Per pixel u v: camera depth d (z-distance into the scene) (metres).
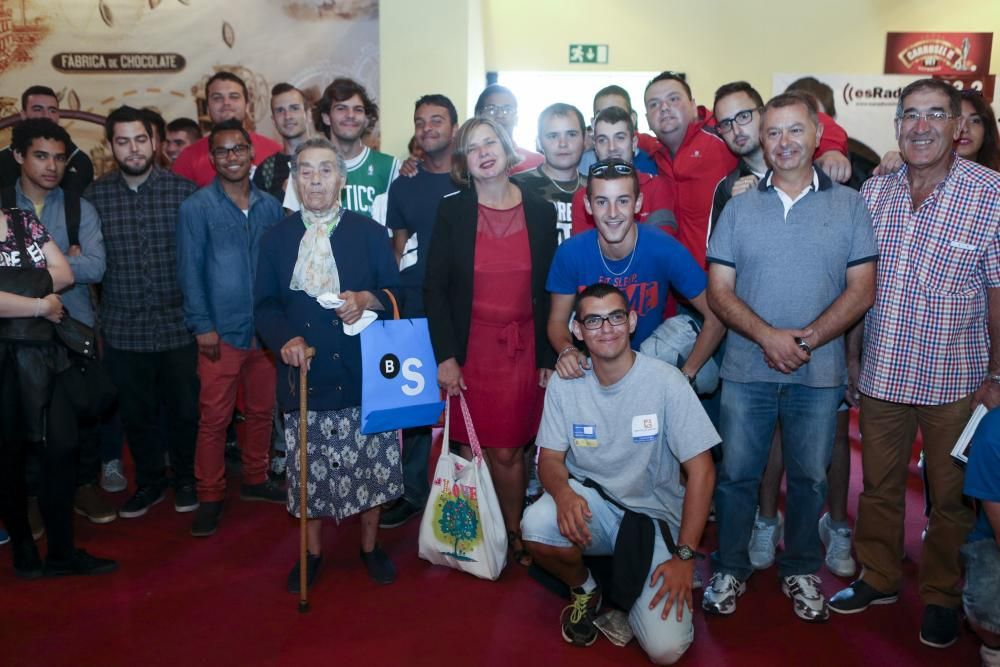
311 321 2.91
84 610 2.85
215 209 3.47
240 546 3.38
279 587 3.03
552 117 3.35
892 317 2.63
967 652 2.58
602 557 2.72
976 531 2.41
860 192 2.77
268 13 5.29
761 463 2.80
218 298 3.48
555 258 2.97
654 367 2.54
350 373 2.94
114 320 3.64
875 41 7.32
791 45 7.36
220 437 3.55
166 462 4.34
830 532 3.17
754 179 3.03
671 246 2.82
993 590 2.27
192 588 3.02
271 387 3.76
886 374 2.65
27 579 3.07
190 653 2.58
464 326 3.04
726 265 2.72
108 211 3.59
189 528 3.57
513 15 7.44
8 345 2.87
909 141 2.52
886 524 2.79
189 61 5.39
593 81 7.62
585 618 2.65
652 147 3.82
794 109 2.53
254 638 2.67
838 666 2.50
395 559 3.27
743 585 2.89
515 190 3.10
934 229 2.56
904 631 2.70
